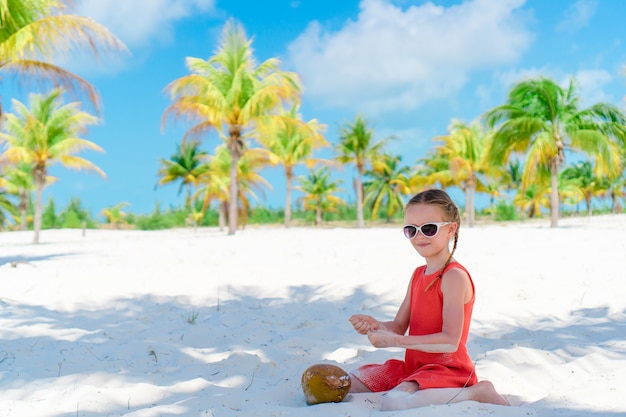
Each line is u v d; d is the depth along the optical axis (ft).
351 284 22.07
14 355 12.50
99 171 73.31
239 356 11.85
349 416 7.63
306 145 107.24
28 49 41.81
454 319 7.77
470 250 31.32
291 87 68.08
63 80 42.42
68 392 9.63
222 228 107.86
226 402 8.73
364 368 9.16
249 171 104.17
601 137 66.69
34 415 8.50
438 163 131.64
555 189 70.28
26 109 69.87
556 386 9.46
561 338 13.24
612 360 10.69
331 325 15.66
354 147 113.29
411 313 8.54
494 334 14.03
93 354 12.59
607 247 31.04
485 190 125.70
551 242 35.45
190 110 67.36
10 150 68.08
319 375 8.45
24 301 19.85
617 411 7.59
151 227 151.64
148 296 20.59
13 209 126.41
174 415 8.04
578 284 20.30
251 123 71.61
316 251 33.88
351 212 185.06
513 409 7.49
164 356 12.39
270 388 9.89
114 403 8.99
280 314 17.47
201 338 14.21
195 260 31.12
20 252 46.37
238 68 70.85
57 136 71.92
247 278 24.08
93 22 39.27
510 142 72.08
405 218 8.32
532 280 21.29
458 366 8.07
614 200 169.99
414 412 7.23
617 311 16.22
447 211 8.11
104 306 19.17
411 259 27.84
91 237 87.51
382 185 157.28
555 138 70.38
